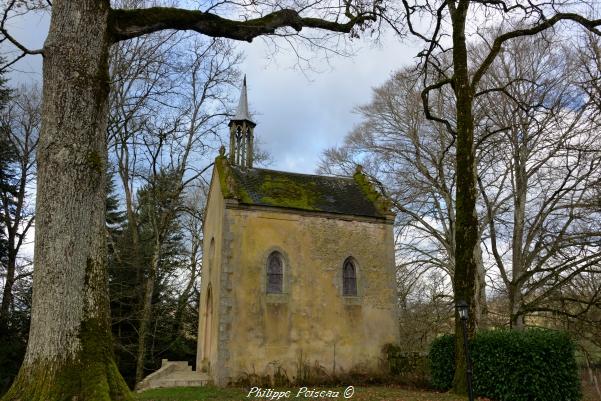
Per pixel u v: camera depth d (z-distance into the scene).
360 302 20.66
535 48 20.78
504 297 24.11
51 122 6.93
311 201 21.72
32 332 6.48
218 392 15.40
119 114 22.23
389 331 20.73
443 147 24.33
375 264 21.48
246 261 19.25
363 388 17.02
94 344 6.64
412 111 25.28
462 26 15.33
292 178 23.67
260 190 21.59
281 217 20.42
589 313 19.30
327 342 19.53
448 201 23.69
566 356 12.38
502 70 22.11
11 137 26.50
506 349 12.86
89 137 7.09
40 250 6.64
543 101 19.92
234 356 17.94
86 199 6.96
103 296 7.05
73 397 6.17
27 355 6.44
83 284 6.79
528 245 20.92
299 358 18.84
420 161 25.11
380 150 26.56
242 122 24.83
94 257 7.00
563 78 20.23
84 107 7.07
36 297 6.55
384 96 26.25
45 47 7.17
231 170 21.75
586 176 18.38
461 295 14.12
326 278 20.38
